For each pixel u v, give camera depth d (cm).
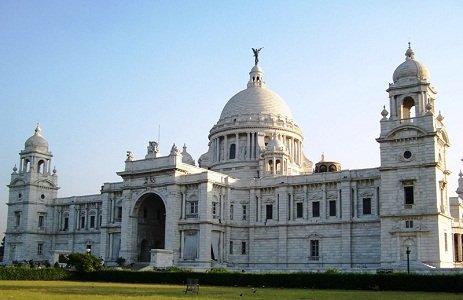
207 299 4566
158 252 11025
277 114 15088
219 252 11906
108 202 13750
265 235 12094
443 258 9288
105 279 9175
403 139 9719
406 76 9956
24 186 15962
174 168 11994
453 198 12238
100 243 13712
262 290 6544
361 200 11075
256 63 16388
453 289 6303
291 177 12031
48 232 16050
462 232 11306
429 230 9238
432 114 9519
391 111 10006
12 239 15888
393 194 9681
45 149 16412
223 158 14950
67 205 15938
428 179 9400
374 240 10706
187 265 11388
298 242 11656
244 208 12500
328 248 11262
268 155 13562
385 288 6731
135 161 12812
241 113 15025
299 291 6366
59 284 7375
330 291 6450
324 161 13475
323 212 11475
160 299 4491
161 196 12200
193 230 11694
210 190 11775
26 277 9094
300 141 15400
